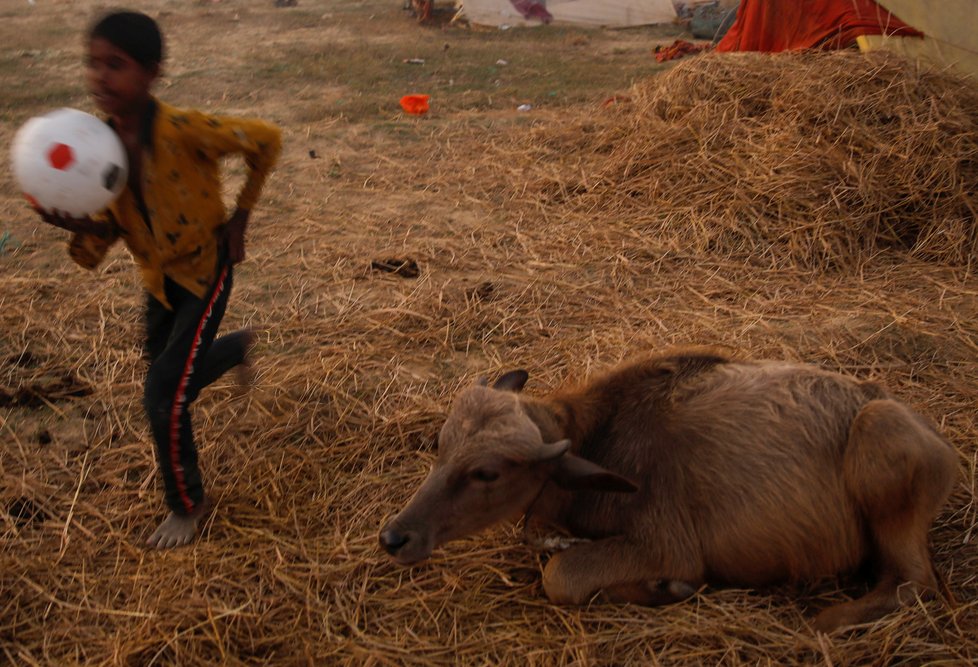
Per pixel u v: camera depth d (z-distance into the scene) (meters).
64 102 11.91
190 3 21.47
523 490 3.38
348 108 11.41
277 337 5.59
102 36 3.29
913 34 9.11
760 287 6.24
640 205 7.55
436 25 18.45
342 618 3.45
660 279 6.37
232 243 3.78
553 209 7.73
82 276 6.46
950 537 3.83
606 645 3.28
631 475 3.54
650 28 18.30
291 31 17.88
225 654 3.28
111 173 3.36
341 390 4.97
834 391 3.61
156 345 4.01
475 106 11.66
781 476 3.44
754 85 8.16
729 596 3.50
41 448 4.54
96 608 3.53
